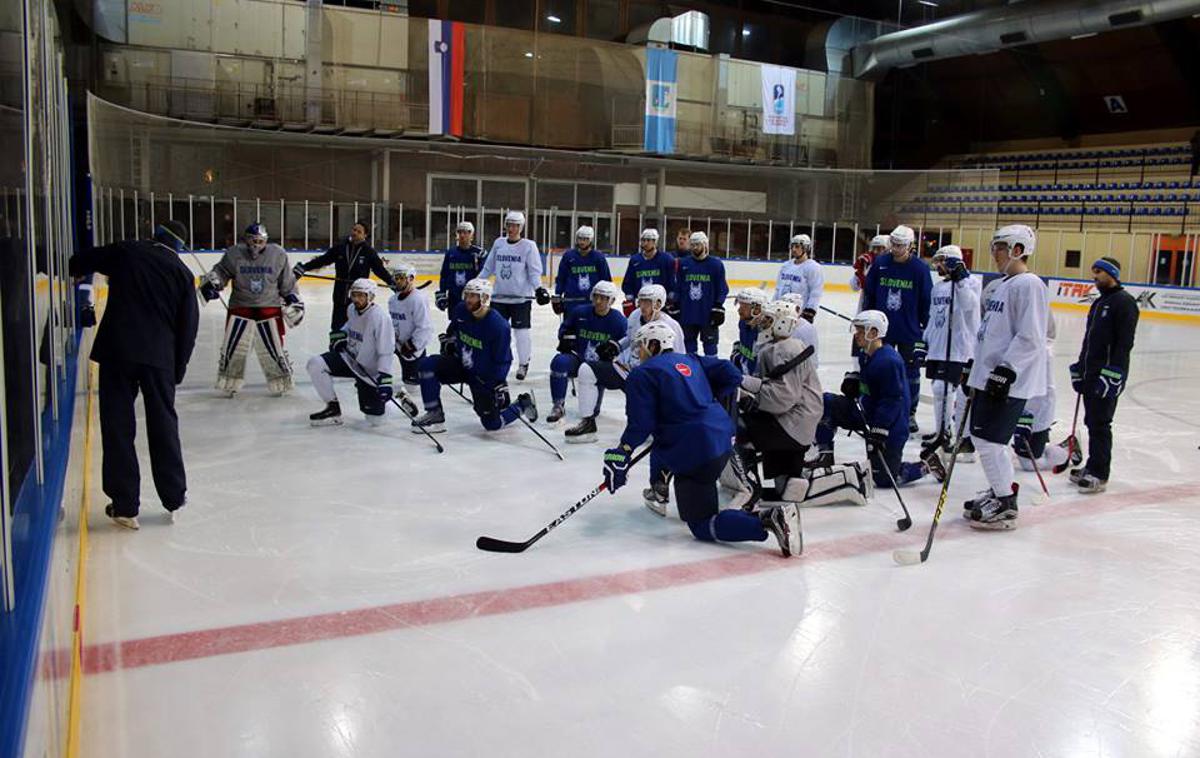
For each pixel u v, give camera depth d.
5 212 2.02
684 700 3.10
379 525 4.82
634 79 24.39
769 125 26.17
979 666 3.43
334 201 21.44
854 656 3.47
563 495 5.47
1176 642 3.70
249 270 7.88
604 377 6.84
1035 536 5.01
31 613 1.75
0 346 1.68
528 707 3.02
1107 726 3.04
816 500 5.36
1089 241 24.03
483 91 22.97
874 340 5.60
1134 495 5.92
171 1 19.88
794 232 25.55
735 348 8.44
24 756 1.42
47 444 2.84
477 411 6.88
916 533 4.98
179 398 7.97
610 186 23.67
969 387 5.14
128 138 16.78
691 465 4.51
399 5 23.14
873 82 27.91
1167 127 28.25
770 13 28.77
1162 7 21.05
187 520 4.79
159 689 3.06
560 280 9.57
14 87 2.30
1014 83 29.83
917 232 24.75
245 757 2.69
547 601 3.89
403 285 7.61
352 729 2.86
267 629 3.54
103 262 4.42
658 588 4.06
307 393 8.38
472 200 22.45
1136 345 14.59
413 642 3.47
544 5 26.06
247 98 20.61
